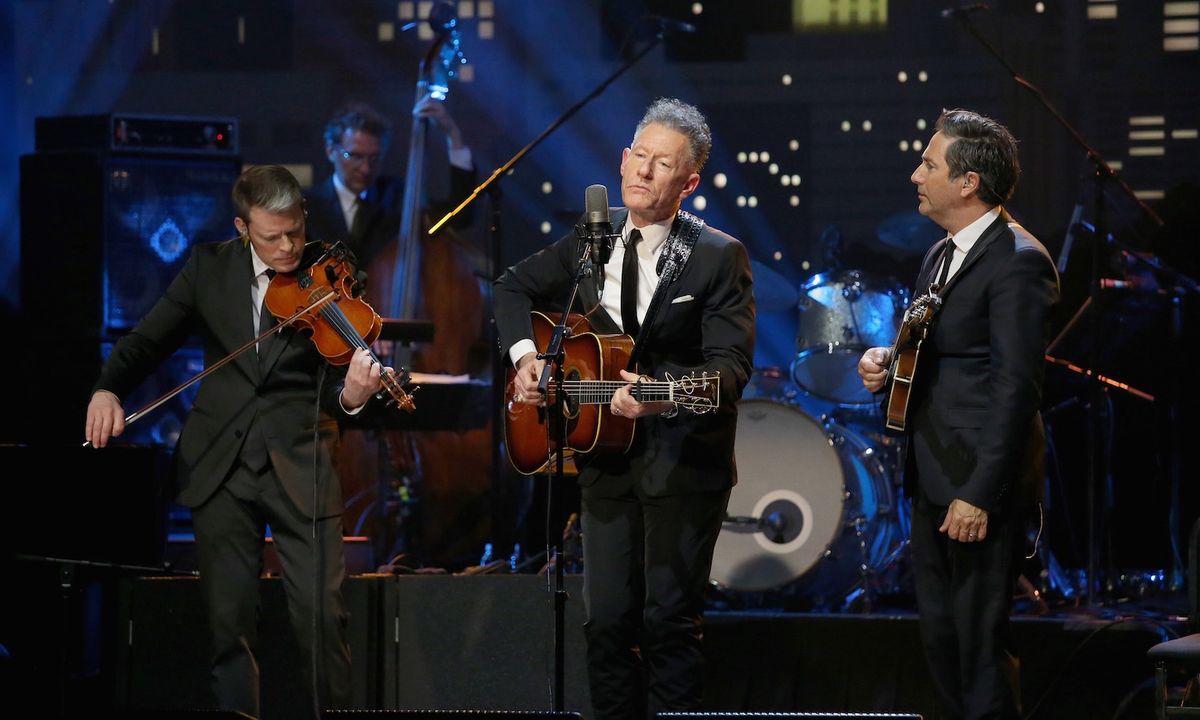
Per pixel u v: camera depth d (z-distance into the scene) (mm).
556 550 13719
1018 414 12602
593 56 29781
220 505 13992
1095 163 20672
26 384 23375
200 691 16422
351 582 16391
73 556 15727
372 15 29953
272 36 30047
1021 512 13102
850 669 17031
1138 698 16234
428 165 29859
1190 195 23234
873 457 20250
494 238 21156
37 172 23312
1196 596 14086
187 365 23344
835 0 29453
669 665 13898
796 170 29625
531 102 29906
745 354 13734
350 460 23109
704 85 29781
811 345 21312
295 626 14016
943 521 13258
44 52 29516
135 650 16516
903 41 29266
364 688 16312
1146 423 23438
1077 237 23969
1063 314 23844
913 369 13227
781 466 19609
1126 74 28453
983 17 28953
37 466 15789
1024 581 19500
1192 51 28203
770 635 17219
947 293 13242
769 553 19391
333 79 30047
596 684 14273
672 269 13875
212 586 13961
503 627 16391
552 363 13250
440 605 16453
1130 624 16453
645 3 29656
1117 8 28438
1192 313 23031
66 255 23188
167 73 29969
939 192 13336
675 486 13688
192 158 23609
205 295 14289
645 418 13906
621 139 29828
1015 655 13297
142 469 15938
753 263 24953
